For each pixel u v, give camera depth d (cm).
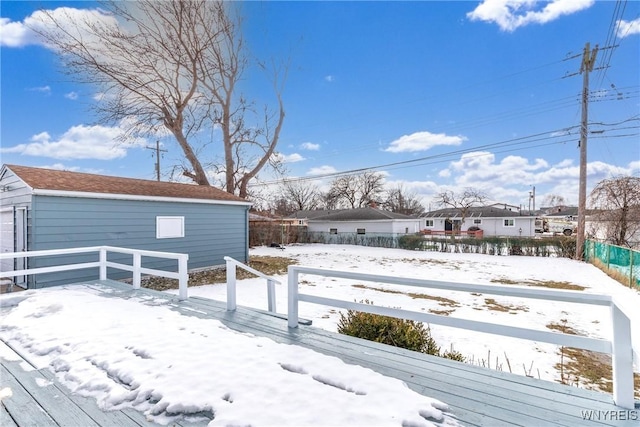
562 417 187
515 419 185
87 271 740
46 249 675
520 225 2628
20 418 191
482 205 2961
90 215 748
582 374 364
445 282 249
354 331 375
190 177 1684
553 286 880
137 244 838
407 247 1961
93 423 187
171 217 920
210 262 1031
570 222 3180
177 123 1546
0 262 790
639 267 804
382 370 250
